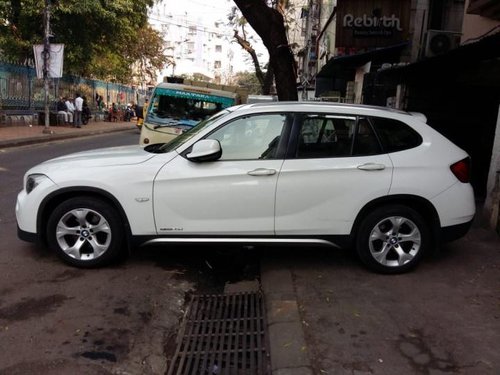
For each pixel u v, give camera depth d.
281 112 4.78
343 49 15.46
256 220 4.68
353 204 4.68
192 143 4.75
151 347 3.61
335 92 20.12
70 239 4.91
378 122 4.81
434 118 10.02
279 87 9.34
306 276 4.77
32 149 15.25
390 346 3.45
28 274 4.75
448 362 3.24
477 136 9.68
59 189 4.71
